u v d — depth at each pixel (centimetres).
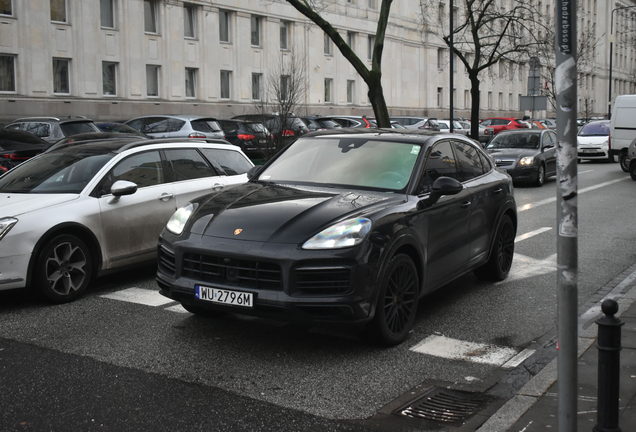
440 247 567
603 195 1598
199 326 552
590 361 453
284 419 376
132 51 3384
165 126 2044
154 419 373
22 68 2967
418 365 472
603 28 8306
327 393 417
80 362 465
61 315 584
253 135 2017
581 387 407
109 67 3341
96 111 3241
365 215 485
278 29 4169
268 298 453
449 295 674
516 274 768
